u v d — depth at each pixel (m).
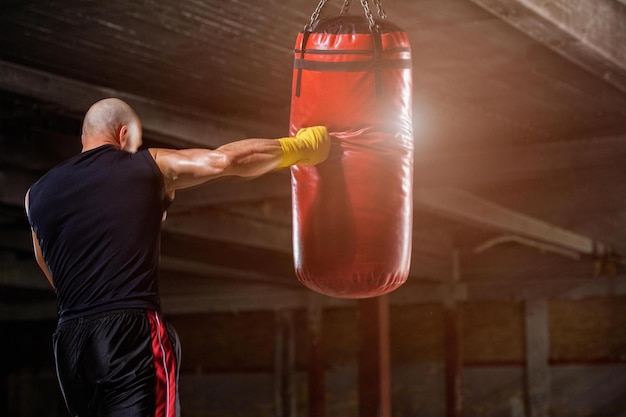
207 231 9.90
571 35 4.58
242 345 16.31
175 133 6.84
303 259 3.27
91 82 6.35
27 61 5.93
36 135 7.50
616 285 13.83
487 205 9.56
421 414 14.96
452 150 8.48
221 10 5.01
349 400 15.38
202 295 16.47
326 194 3.18
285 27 5.27
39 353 17.64
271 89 6.55
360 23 3.25
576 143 8.02
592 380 14.05
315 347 15.39
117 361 2.63
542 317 14.34
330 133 3.20
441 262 14.34
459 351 14.67
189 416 16.56
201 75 6.21
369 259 3.18
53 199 2.74
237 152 2.78
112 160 2.78
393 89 3.21
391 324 15.34
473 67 6.05
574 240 11.56
